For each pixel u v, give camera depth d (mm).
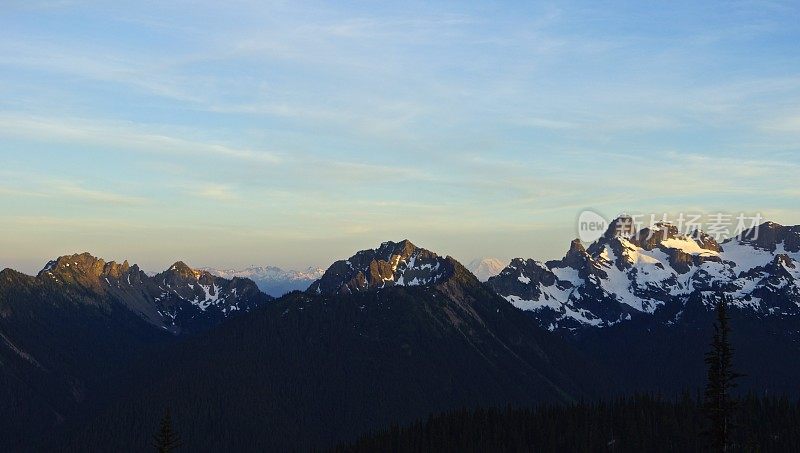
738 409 193250
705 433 193625
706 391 191750
